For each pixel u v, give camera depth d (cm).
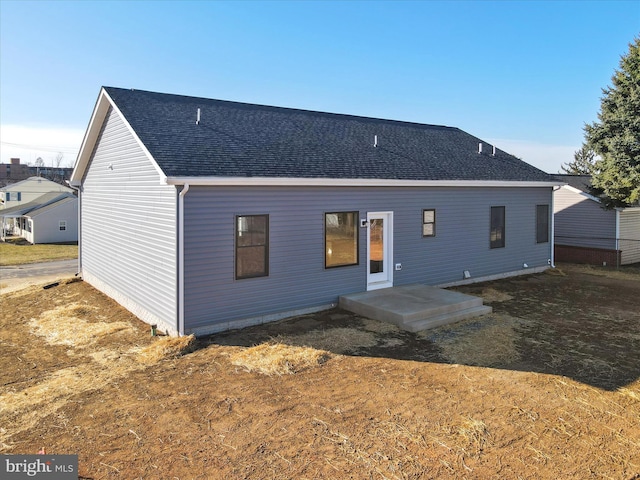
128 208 1116
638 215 2016
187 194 863
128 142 1103
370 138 1475
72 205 4184
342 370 719
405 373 706
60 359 798
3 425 551
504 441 509
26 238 4325
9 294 1419
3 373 739
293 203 1013
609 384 669
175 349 795
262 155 1053
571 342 863
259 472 449
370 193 1154
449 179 1294
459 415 568
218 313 919
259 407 591
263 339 873
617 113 1873
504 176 1494
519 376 696
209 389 648
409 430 531
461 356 781
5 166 7925
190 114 1195
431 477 442
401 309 980
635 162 1825
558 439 514
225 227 915
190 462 467
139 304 1060
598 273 1652
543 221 1658
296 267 1031
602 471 454
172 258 887
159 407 593
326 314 1050
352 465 461
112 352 823
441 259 1338
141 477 441
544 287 1390
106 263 1300
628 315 1066
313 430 531
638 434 526
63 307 1186
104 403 608
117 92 1177
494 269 1495
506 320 1014
